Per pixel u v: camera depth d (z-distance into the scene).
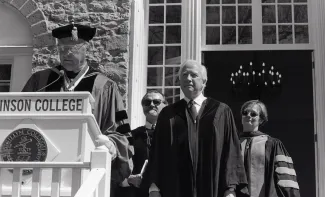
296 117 10.88
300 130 10.92
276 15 10.25
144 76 9.76
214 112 5.62
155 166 5.58
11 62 9.83
